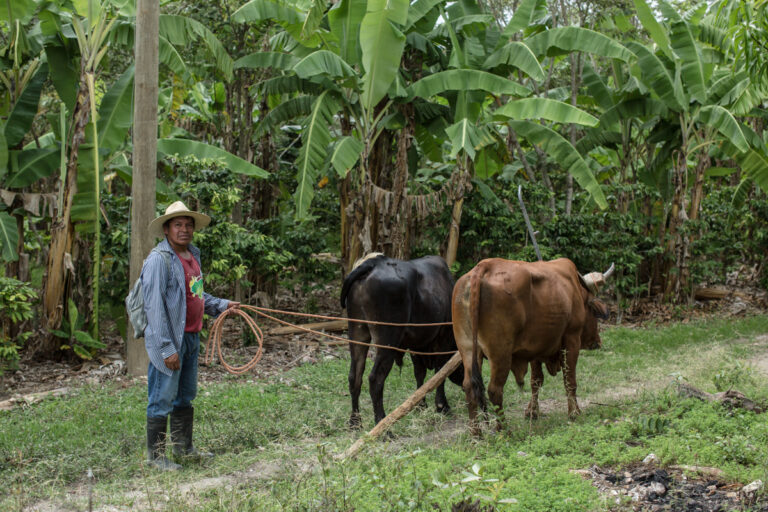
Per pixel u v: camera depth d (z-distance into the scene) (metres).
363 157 11.59
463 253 13.91
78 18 10.13
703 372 8.88
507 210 13.50
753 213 15.97
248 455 6.13
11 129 10.27
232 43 13.66
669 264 15.66
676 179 15.16
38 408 7.64
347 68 10.66
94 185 10.03
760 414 6.36
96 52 9.98
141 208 9.56
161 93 12.70
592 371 9.55
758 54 7.64
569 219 13.91
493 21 13.21
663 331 12.88
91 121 9.98
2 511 4.71
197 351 6.16
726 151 14.58
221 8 12.73
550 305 6.45
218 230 10.20
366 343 7.11
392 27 10.58
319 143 11.10
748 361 9.99
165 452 5.74
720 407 6.43
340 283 15.94
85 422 7.08
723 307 15.77
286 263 12.21
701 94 13.91
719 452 5.21
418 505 3.99
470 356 6.28
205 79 15.77
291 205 13.70
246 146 14.02
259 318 12.49
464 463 5.27
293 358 10.70
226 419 7.22
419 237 14.57
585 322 7.24
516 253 14.07
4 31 10.99
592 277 7.24
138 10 9.42
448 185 12.73
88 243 11.04
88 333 10.44
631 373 9.33
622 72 15.57
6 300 8.84
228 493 4.75
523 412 7.59
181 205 5.98
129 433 6.66
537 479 4.79
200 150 10.96
